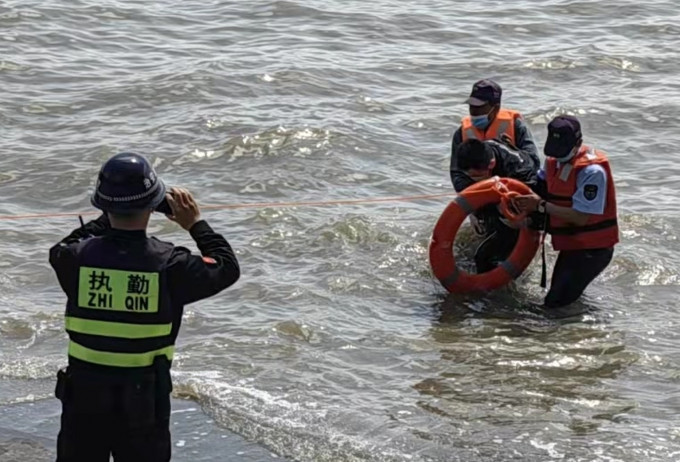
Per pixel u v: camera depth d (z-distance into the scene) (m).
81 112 15.32
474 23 20.52
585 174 9.48
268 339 9.05
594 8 21.47
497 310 9.81
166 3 21.16
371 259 10.85
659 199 12.59
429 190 12.93
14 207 12.23
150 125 14.80
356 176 13.20
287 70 17.02
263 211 11.95
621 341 9.12
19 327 9.21
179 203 5.77
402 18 20.58
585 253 9.70
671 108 15.80
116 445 5.58
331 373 8.48
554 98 16.45
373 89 16.67
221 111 15.25
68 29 19.19
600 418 7.76
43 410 7.82
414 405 7.96
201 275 5.58
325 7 21.05
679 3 21.97
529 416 7.79
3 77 16.62
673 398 8.10
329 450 7.27
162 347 5.55
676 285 10.33
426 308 9.86
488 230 10.53
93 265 5.52
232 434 7.50
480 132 10.62
